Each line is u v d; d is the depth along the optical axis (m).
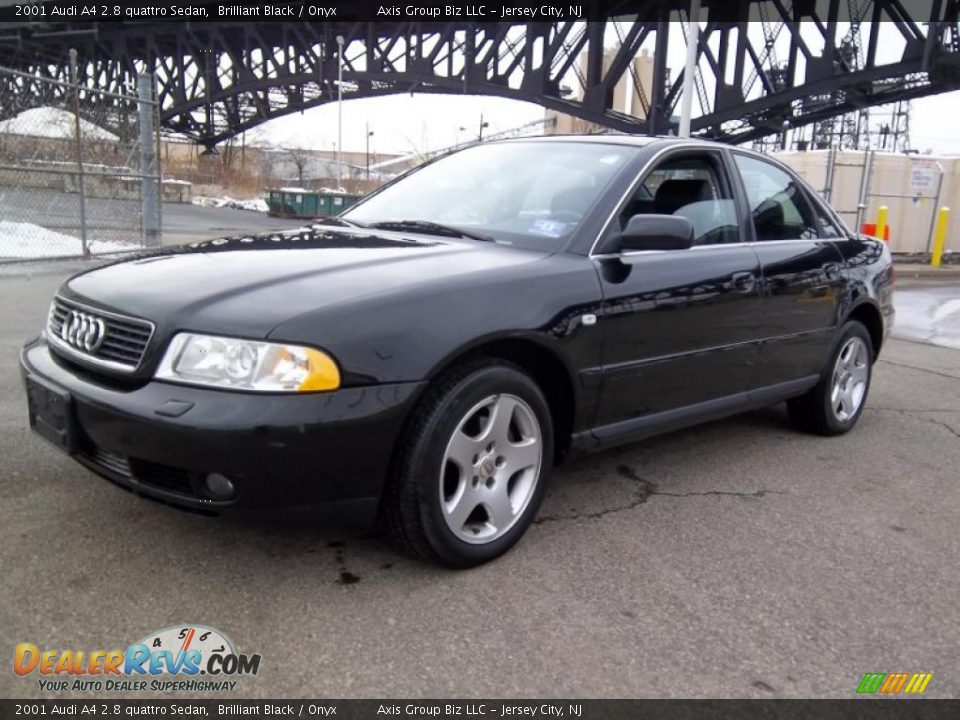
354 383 2.61
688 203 4.02
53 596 2.69
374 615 2.70
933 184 18.06
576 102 30.06
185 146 71.06
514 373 3.06
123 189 13.13
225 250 3.32
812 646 2.69
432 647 2.54
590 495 3.89
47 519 3.22
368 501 2.75
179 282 2.88
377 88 43.41
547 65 30.97
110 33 47.72
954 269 17.02
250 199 50.69
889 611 2.95
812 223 4.94
